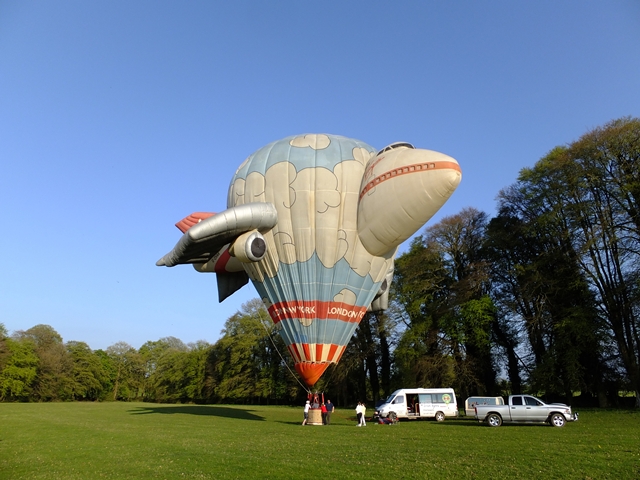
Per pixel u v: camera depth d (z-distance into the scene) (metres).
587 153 30.62
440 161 17.97
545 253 32.38
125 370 98.62
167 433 18.50
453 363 33.31
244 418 28.77
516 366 35.81
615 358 29.91
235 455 12.02
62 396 81.88
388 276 23.83
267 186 21.09
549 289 31.23
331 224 20.25
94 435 18.16
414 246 41.91
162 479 9.27
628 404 30.98
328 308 20.34
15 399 74.88
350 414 32.53
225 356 65.69
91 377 85.75
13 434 19.03
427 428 19.59
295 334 20.70
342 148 21.61
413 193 18.19
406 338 35.66
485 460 10.65
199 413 34.91
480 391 33.69
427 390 27.14
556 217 31.75
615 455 11.03
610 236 29.50
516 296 34.34
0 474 10.23
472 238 38.72
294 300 20.58
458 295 34.88
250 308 62.66
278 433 18.03
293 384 56.09
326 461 10.83
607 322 29.55
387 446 13.44
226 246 23.44
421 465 10.15
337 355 20.78
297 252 20.42
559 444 13.20
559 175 31.84
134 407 48.03
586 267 30.41
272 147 22.28
